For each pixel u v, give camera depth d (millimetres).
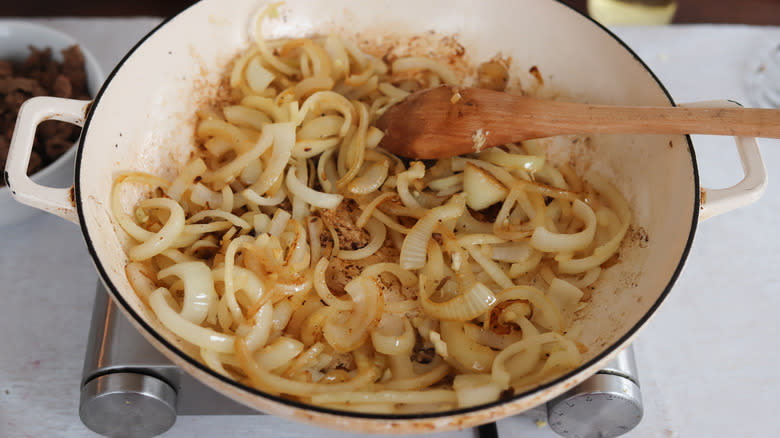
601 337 312
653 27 523
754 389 363
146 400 302
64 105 312
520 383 292
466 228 360
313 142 371
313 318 317
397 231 363
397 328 328
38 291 380
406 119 360
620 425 319
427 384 306
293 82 403
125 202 336
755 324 386
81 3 557
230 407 329
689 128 316
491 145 354
